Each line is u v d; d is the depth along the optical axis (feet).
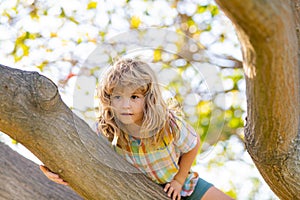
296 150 8.48
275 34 6.59
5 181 10.43
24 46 19.06
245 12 6.34
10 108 8.63
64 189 10.82
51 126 8.79
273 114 7.72
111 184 9.15
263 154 8.57
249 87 7.50
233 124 19.67
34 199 10.49
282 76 7.12
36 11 19.33
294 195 8.93
